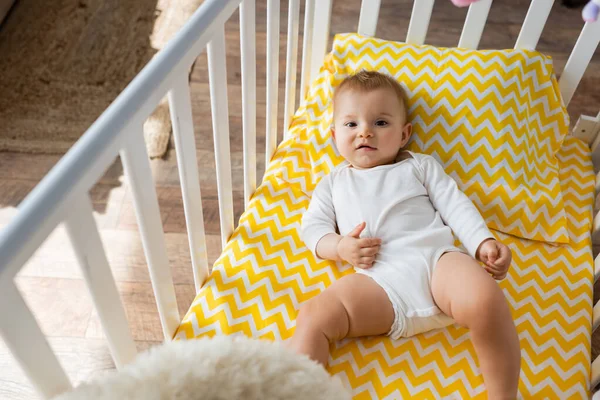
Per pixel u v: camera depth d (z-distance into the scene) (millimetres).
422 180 1204
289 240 1180
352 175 1214
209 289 1084
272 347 678
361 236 1121
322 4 1357
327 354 968
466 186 1244
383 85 1205
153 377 595
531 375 996
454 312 972
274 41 1126
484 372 952
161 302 921
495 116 1256
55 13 2109
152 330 1296
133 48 1998
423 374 990
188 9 2160
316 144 1315
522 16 2270
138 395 572
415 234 1101
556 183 1277
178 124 804
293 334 988
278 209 1231
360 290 1010
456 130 1261
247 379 610
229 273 1112
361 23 1418
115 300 746
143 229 790
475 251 1081
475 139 1253
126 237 1470
